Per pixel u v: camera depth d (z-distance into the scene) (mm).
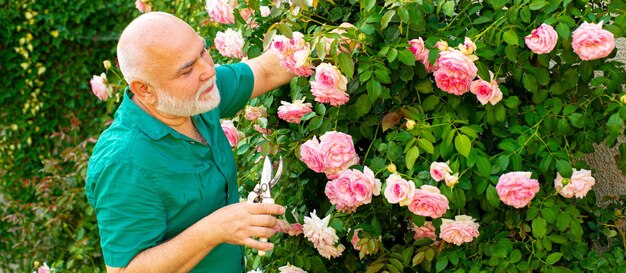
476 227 2152
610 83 2141
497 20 2109
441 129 2148
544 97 2193
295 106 2234
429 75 2266
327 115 2318
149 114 1913
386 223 2436
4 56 6211
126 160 1847
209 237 1846
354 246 2289
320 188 2523
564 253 2268
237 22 2502
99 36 6355
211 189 1991
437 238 2357
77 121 6039
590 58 2023
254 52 2447
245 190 2568
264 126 2459
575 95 2223
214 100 1926
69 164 6309
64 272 4188
